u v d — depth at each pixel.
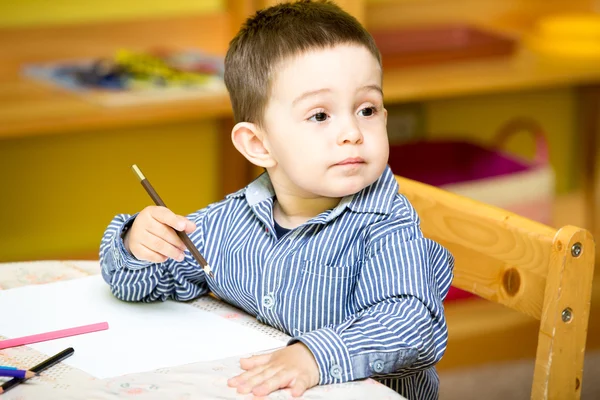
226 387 1.23
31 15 3.43
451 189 3.20
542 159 3.96
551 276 1.48
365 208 1.48
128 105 2.91
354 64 1.42
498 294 1.59
